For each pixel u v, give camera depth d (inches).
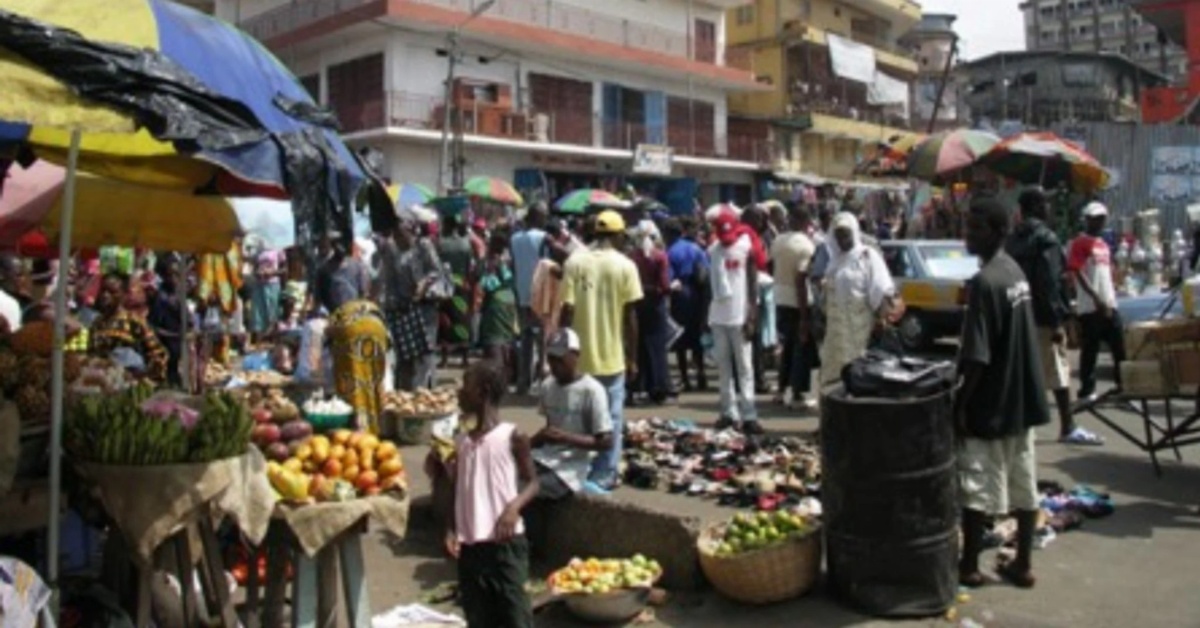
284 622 185.6
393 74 1140.5
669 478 279.1
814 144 1838.1
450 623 191.8
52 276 426.6
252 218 411.5
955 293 504.1
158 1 162.2
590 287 269.0
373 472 177.8
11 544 176.7
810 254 393.1
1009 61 1792.6
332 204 163.5
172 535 159.3
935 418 188.2
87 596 161.3
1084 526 243.3
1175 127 750.5
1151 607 193.3
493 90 1231.5
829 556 197.5
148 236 259.1
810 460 284.2
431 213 457.4
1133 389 283.4
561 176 1327.5
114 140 189.6
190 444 153.6
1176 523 244.7
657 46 1494.8
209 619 173.3
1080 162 516.4
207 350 430.0
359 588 174.9
